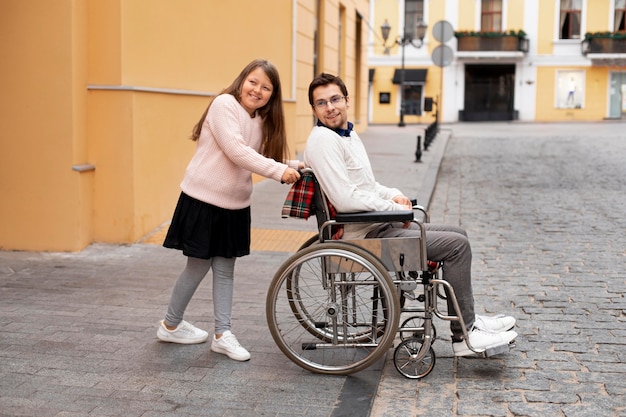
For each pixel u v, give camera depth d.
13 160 7.01
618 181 12.16
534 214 9.42
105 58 7.09
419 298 4.16
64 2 6.78
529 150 18.11
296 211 4.13
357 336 4.45
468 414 3.68
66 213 7.00
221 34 9.65
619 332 4.88
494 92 40.03
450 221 9.02
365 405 3.75
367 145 18.47
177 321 4.62
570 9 39.06
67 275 6.25
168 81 8.09
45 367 4.23
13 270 6.40
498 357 4.44
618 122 36.91
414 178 11.94
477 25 39.34
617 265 6.76
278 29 12.45
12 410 3.65
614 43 38.28
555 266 6.74
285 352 4.20
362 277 4.88
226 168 4.30
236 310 5.33
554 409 3.71
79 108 7.01
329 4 17.16
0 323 4.99
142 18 7.43
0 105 6.96
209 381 4.07
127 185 7.23
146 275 6.27
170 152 8.14
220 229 4.36
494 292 5.89
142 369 4.22
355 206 3.99
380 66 40.03
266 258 6.91
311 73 15.43
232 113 4.23
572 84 39.44
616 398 3.83
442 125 34.84
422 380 4.12
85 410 3.67
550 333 4.87
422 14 39.66
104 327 4.94
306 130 15.27
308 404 3.77
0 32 6.88
